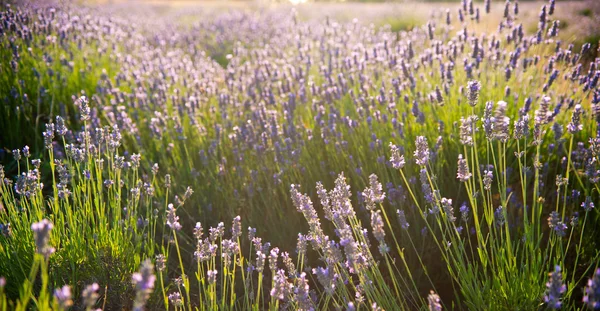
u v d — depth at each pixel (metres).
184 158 3.90
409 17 11.95
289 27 8.39
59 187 2.46
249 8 15.28
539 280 2.14
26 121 4.10
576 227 2.78
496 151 3.13
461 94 3.72
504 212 2.06
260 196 3.39
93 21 6.59
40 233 1.42
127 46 6.43
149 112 4.19
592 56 4.93
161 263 2.11
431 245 2.82
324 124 3.46
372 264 2.12
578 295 2.41
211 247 2.10
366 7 17.20
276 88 4.48
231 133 3.88
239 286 2.75
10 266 2.11
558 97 3.74
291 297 2.06
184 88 5.07
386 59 4.51
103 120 4.33
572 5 10.95
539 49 4.23
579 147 2.92
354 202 3.18
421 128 3.47
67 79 4.80
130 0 19.41
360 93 3.97
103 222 2.55
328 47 5.29
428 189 2.20
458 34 4.31
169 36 8.60
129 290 2.44
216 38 8.92
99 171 2.55
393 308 2.13
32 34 4.95
